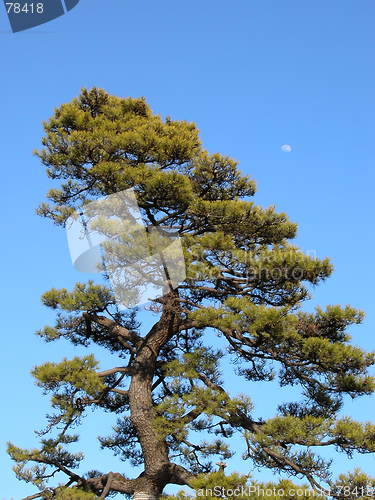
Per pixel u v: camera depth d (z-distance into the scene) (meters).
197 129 12.87
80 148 10.35
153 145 10.44
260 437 8.35
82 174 11.20
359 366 8.75
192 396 8.73
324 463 8.12
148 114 12.67
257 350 9.67
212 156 10.58
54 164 11.18
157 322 11.05
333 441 8.18
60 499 9.38
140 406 10.12
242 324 8.78
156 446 9.88
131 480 10.32
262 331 8.61
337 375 9.22
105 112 11.88
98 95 12.26
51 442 10.71
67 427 10.05
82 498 9.36
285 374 10.66
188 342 12.50
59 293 11.16
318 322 9.48
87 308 10.30
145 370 10.52
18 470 10.20
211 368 9.93
